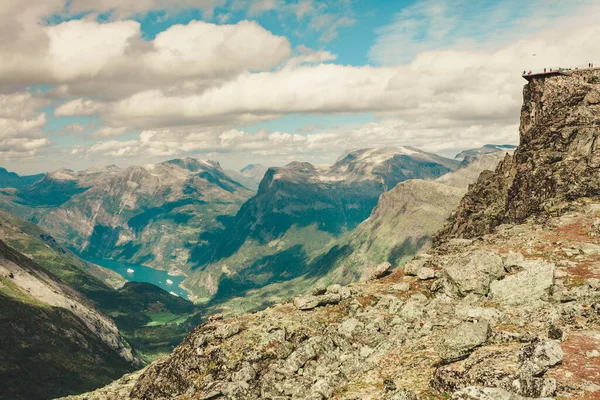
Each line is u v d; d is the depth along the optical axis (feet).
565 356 69.62
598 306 92.27
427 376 81.51
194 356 123.75
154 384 130.62
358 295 141.69
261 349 116.88
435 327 106.83
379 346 104.17
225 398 105.29
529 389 61.77
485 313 102.94
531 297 110.83
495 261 126.21
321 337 114.52
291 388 99.71
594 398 57.72
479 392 61.62
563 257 139.13
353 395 83.30
